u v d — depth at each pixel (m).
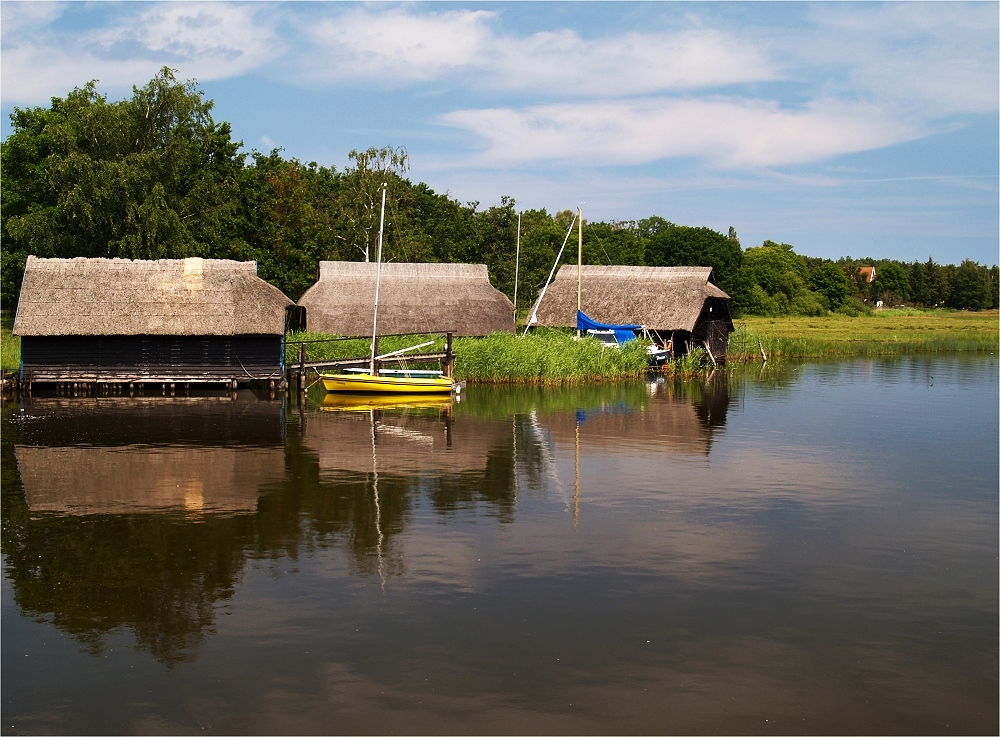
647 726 12.23
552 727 12.18
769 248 138.38
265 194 74.31
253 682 13.30
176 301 43.12
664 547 19.30
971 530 20.75
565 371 49.53
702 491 24.20
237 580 17.20
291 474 25.72
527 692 13.05
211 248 66.06
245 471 26.05
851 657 14.18
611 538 19.86
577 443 31.00
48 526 20.56
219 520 21.05
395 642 14.55
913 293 187.12
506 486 24.53
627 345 53.81
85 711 12.55
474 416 37.03
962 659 14.15
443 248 86.25
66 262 43.53
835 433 33.47
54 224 61.53
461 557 18.52
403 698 12.87
